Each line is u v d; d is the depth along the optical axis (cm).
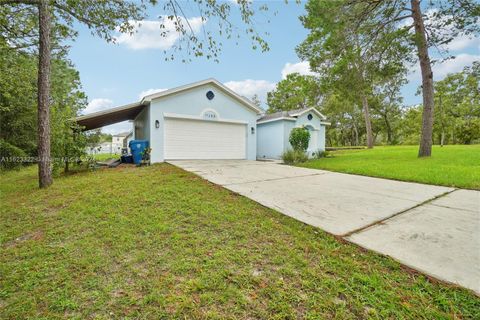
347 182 593
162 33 511
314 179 634
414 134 3039
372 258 227
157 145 954
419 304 168
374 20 1026
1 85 978
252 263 221
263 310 163
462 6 861
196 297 176
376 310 162
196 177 612
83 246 260
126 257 234
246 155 1213
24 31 842
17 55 974
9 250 255
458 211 360
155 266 217
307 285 188
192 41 508
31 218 356
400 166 798
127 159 1055
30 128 1280
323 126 1568
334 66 1061
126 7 698
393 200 424
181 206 384
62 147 760
